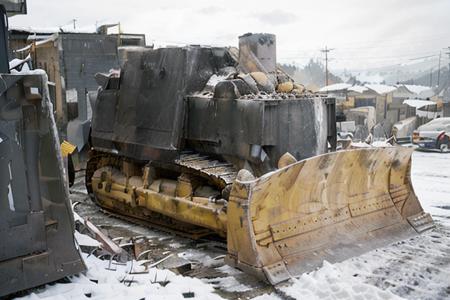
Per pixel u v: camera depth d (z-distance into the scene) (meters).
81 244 5.46
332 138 7.59
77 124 13.55
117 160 9.16
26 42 16.14
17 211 4.38
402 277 5.77
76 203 8.75
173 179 7.91
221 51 7.92
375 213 7.20
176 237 7.67
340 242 6.43
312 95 7.38
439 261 6.26
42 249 4.53
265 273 5.50
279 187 5.88
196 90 7.59
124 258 5.67
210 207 6.72
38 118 4.49
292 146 6.83
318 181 6.32
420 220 7.63
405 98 34.47
